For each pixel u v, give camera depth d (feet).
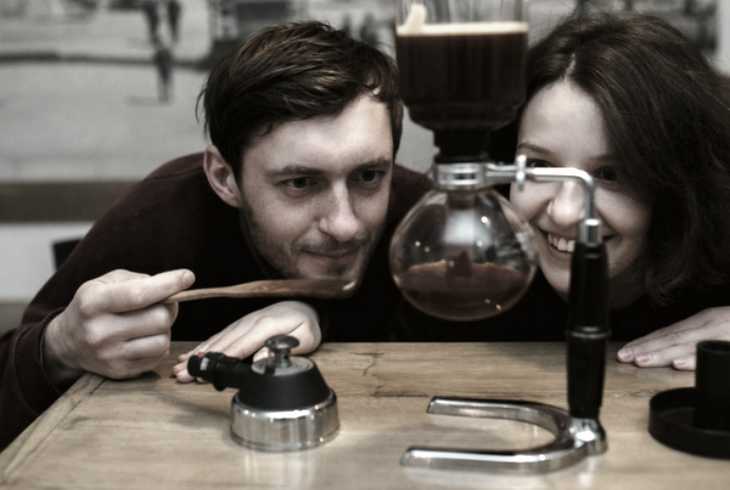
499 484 1.96
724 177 3.14
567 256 3.08
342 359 2.84
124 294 2.58
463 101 1.87
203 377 2.30
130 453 2.15
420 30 1.86
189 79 6.76
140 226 3.77
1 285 7.30
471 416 2.34
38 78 6.84
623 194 2.96
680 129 2.95
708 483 1.94
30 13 6.72
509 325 3.88
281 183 3.21
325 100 3.02
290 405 2.15
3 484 1.99
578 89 2.86
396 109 3.33
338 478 1.99
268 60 3.14
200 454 2.14
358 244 3.31
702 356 2.12
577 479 1.97
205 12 6.63
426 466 2.04
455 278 1.88
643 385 2.54
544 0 5.44
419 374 2.68
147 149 6.91
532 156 3.01
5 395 3.00
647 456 2.08
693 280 3.38
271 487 1.95
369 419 2.33
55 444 2.21
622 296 3.66
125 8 6.68
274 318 2.91
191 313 3.82
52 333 2.87
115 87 6.82
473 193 1.92
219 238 3.84
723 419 2.11
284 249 3.37
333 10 6.55
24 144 6.96
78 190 6.98
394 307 3.95
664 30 3.09
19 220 7.06
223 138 3.37
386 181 3.32
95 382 2.68
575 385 2.08
